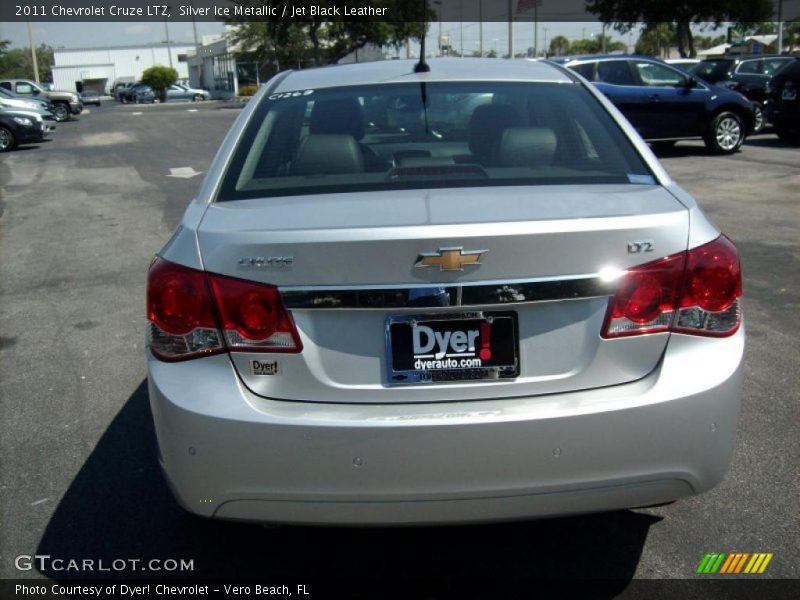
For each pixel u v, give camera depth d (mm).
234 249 2328
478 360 2340
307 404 2340
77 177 13836
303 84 3430
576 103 3236
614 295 2328
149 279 2473
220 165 2916
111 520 3180
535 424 2262
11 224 9594
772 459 3492
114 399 4367
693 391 2338
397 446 2260
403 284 2270
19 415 4180
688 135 14125
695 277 2379
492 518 2344
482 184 2730
